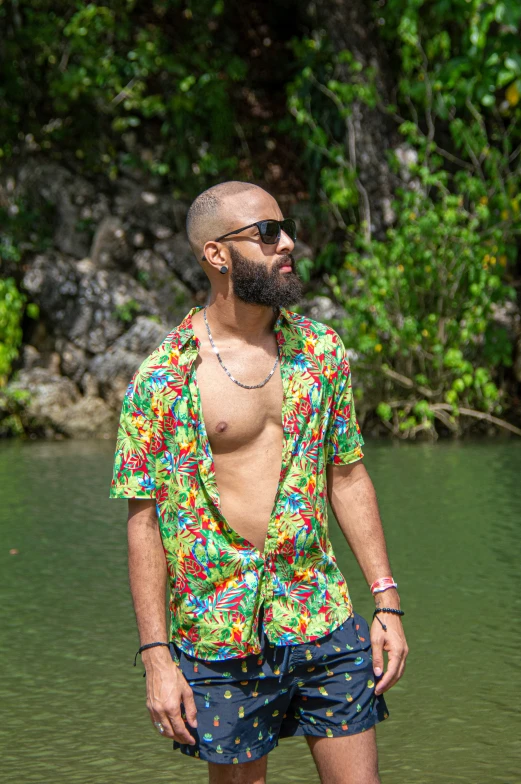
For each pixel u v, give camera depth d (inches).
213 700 95.7
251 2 613.0
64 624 203.0
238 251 96.3
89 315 509.7
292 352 98.2
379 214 525.7
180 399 95.4
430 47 503.2
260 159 593.3
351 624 98.8
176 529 95.5
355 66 517.3
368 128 526.6
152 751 143.4
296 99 523.8
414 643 187.9
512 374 498.3
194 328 99.1
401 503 307.4
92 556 257.1
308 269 525.7
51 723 153.9
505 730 147.6
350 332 469.1
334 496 103.7
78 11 593.6
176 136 583.2
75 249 555.2
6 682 171.5
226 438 95.8
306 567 96.7
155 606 95.0
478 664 176.4
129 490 95.2
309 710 98.3
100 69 576.1
